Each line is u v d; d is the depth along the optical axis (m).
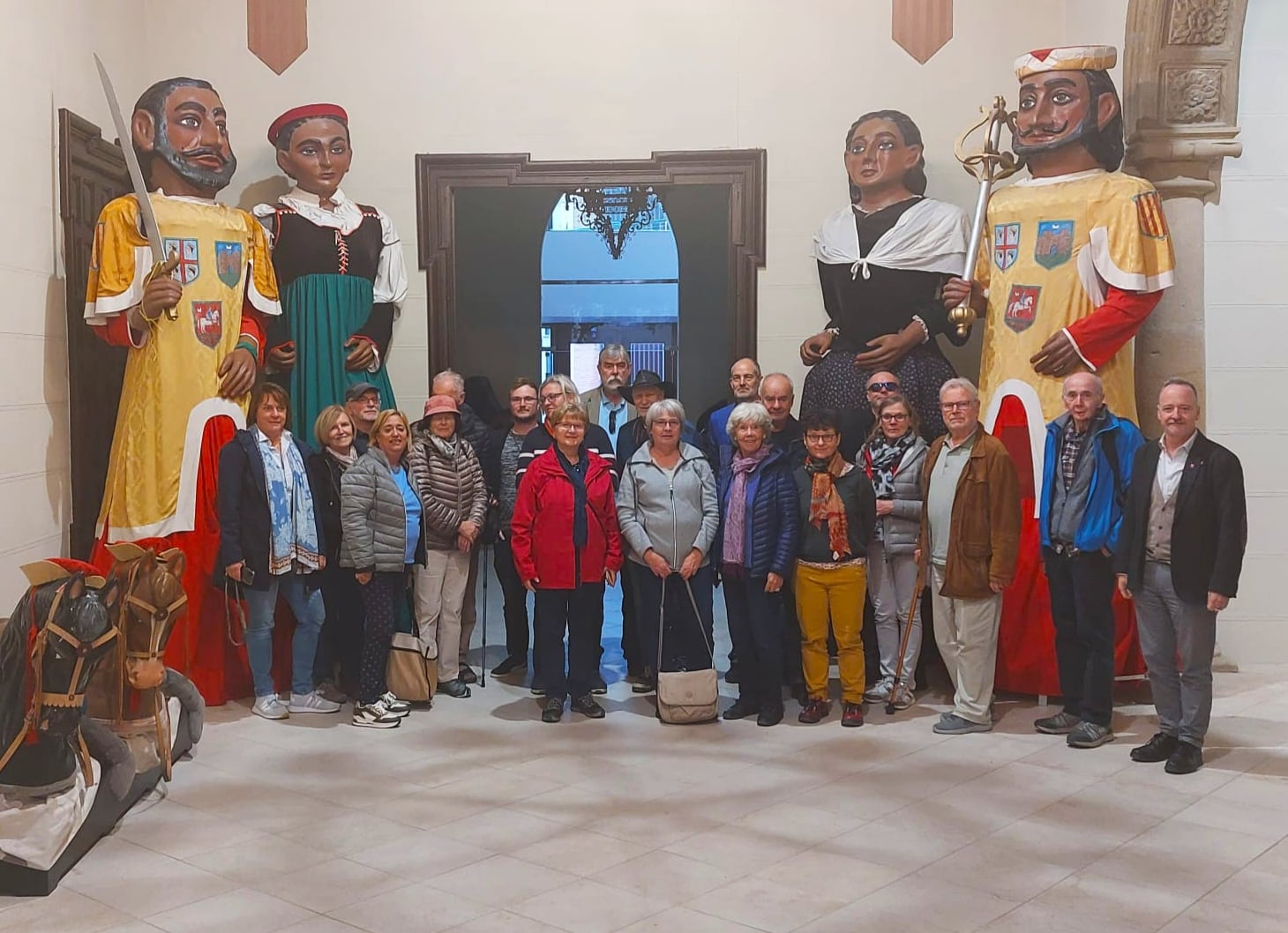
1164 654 5.06
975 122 7.14
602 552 5.81
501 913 3.59
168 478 5.99
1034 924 3.51
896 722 5.74
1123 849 4.09
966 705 5.56
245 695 6.29
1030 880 3.83
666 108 7.38
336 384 6.85
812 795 4.66
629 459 6.53
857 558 5.70
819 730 5.60
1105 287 6.02
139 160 6.42
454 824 4.35
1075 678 5.57
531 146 7.41
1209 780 4.84
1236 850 4.08
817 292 7.36
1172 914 3.58
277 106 7.41
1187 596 4.86
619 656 7.14
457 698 6.18
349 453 6.21
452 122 7.41
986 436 5.55
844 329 6.96
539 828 4.30
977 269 6.47
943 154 7.31
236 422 6.22
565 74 7.39
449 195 7.41
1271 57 6.73
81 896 3.73
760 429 5.72
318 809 4.52
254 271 6.46
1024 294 6.18
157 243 5.83
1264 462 6.82
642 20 7.38
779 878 3.84
